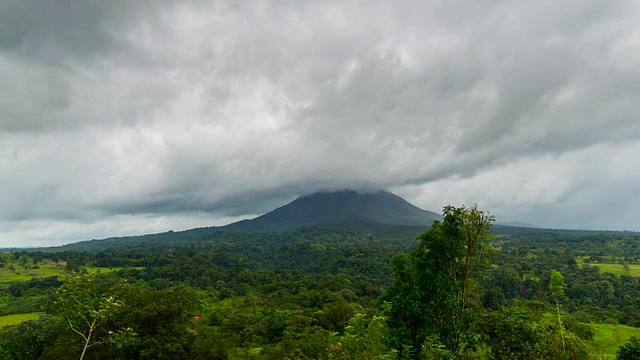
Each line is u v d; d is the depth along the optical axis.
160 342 21.56
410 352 16.20
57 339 22.78
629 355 20.91
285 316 59.69
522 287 105.56
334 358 14.91
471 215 17.50
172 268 135.75
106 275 115.88
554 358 15.12
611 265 134.62
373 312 60.84
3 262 139.75
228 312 80.69
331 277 131.00
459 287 17.67
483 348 17.19
